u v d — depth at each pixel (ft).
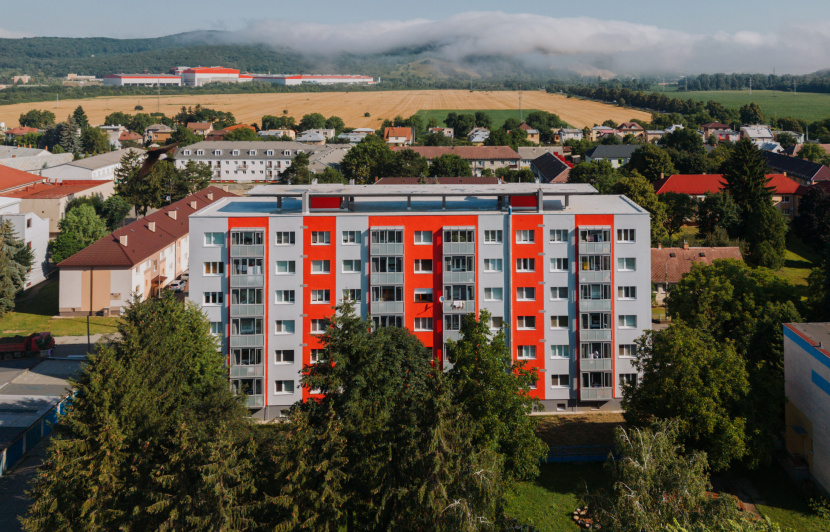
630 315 275.80
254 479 160.04
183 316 244.22
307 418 163.73
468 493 151.33
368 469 163.63
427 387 196.65
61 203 546.67
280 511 158.81
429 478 150.71
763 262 474.08
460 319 274.77
